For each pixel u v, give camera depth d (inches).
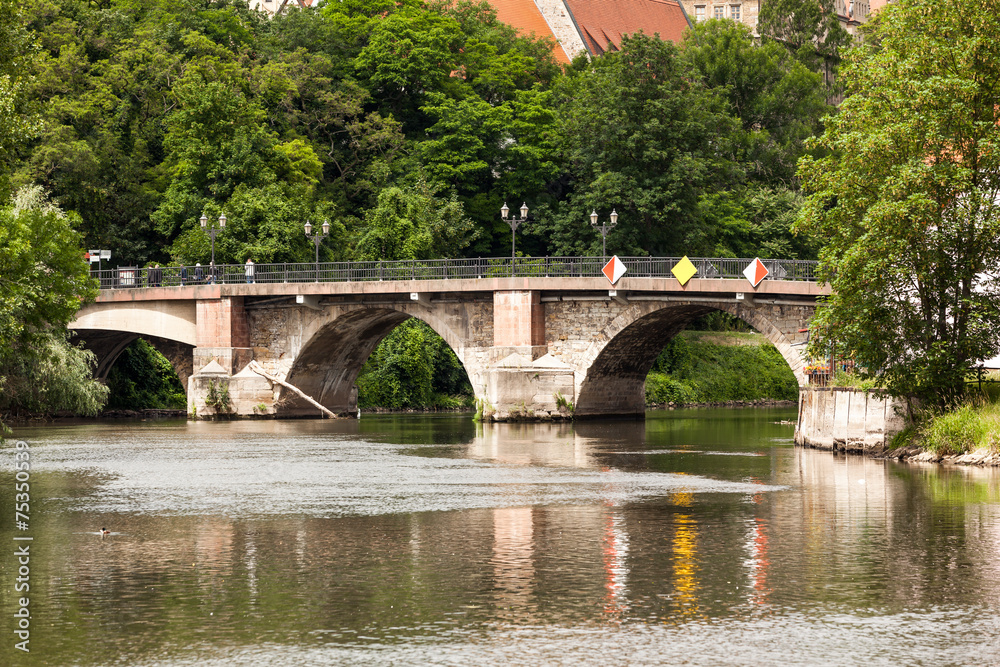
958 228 1464.1
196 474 1441.9
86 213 3216.0
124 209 3329.2
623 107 3270.2
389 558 855.1
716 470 1455.5
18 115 1553.9
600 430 2249.0
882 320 1530.5
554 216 3469.5
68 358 2368.4
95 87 3484.3
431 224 3351.4
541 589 753.0
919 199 1443.2
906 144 1513.3
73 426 2471.7
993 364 1758.1
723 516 1050.7
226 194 3216.0
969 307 1518.2
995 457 1465.3
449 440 2007.9
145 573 808.3
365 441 1998.0
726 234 3587.6
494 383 2386.8
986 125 1480.1
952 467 1457.9
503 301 2383.1
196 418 2632.9
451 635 647.8
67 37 3599.9
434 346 3553.2
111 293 2728.8
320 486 1304.1
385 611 698.8
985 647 627.2
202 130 3270.2
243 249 3041.3
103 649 627.5
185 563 841.5
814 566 819.4
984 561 835.4
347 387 2945.4
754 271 2150.6
